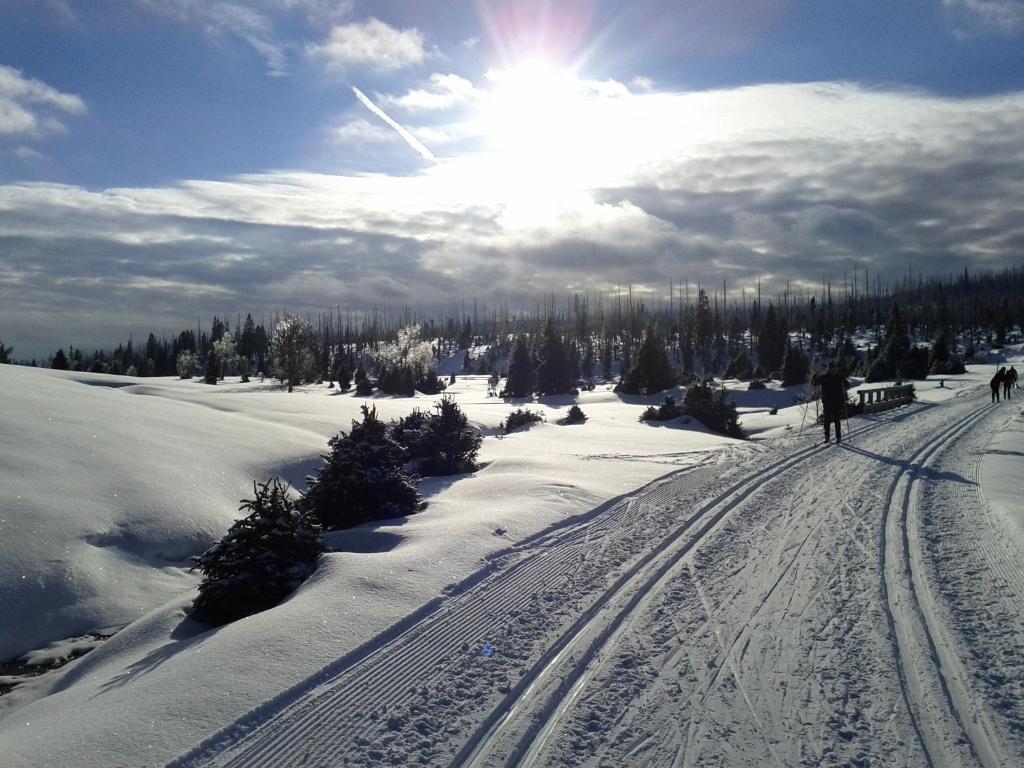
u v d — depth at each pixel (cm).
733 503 1142
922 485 1274
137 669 605
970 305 14625
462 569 794
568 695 505
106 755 425
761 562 819
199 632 744
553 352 5878
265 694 502
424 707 489
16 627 775
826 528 971
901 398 3356
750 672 536
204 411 1884
